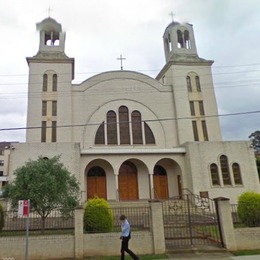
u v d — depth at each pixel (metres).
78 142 27.58
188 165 27.81
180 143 31.38
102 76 32.50
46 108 30.56
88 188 28.73
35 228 15.73
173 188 30.02
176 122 32.41
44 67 31.81
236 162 28.22
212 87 33.97
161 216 13.59
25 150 25.09
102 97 31.92
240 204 15.38
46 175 15.84
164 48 38.16
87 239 13.09
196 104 33.22
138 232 13.48
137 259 11.27
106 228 14.01
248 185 27.62
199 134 32.09
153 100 32.91
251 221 14.73
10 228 16.14
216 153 28.09
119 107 32.03
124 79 32.91
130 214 19.72
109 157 27.70
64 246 12.92
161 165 30.61
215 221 15.26
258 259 11.70
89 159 27.30
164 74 36.44
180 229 16.42
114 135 31.11
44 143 25.58
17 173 16.42
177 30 36.97
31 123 29.84
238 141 28.89
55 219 18.72
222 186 27.17
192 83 33.94
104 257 12.75
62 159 25.41
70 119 30.34
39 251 12.75
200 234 15.42
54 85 31.45
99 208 14.27
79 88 31.73
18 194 15.55
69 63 32.19
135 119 32.09
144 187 29.52
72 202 16.09
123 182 29.48
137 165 30.02
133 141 31.30
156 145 31.53
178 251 13.10
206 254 12.74
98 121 31.14
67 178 17.00
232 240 13.40
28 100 30.53
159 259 12.09
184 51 35.88
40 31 34.06
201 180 27.03
